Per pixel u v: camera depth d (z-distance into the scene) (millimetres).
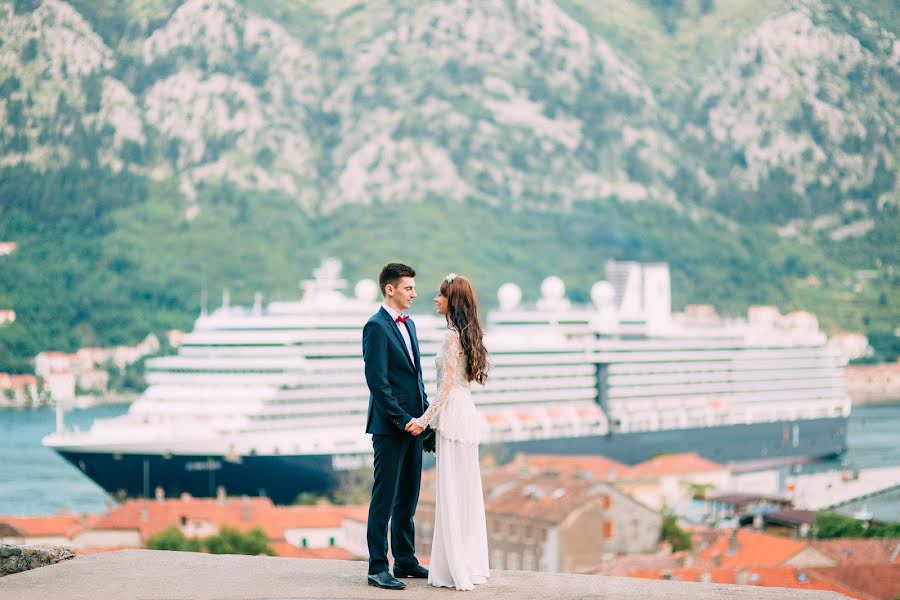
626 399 87375
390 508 9469
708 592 9055
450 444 9508
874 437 107188
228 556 10633
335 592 9148
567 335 87312
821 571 40312
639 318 91375
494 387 82062
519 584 9438
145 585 9422
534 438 81688
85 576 9758
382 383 9266
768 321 142625
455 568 9266
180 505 54938
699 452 91000
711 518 65750
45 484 84250
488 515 48188
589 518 46375
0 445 102250
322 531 54094
